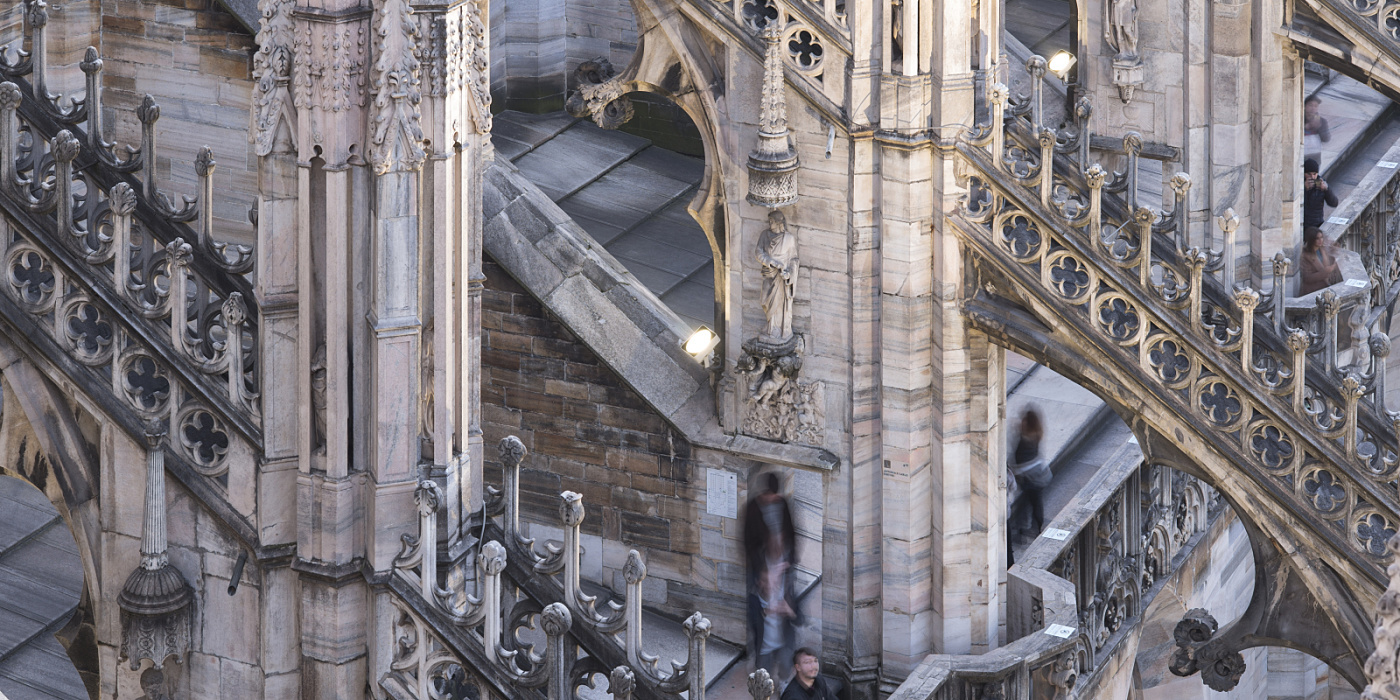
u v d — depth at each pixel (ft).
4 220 92.27
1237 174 153.17
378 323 88.28
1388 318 185.68
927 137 118.83
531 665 91.35
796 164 121.80
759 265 125.29
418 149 87.45
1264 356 120.88
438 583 91.50
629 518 131.85
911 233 120.37
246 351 91.86
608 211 159.84
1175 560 146.92
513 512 93.61
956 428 123.65
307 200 87.76
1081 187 129.29
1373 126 200.34
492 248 130.82
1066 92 162.30
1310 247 159.43
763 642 129.08
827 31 118.93
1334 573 115.44
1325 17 146.92
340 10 85.66
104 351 92.48
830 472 126.62
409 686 91.61
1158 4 153.99
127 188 91.04
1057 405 152.97
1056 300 118.21
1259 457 115.44
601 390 130.52
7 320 92.63
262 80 87.10
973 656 124.26
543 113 170.81
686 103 125.29
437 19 86.69
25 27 133.59
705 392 129.59
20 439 94.63
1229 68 150.92
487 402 133.80
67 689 127.75
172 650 93.50
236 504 91.91
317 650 92.27
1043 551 129.18
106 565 94.73
